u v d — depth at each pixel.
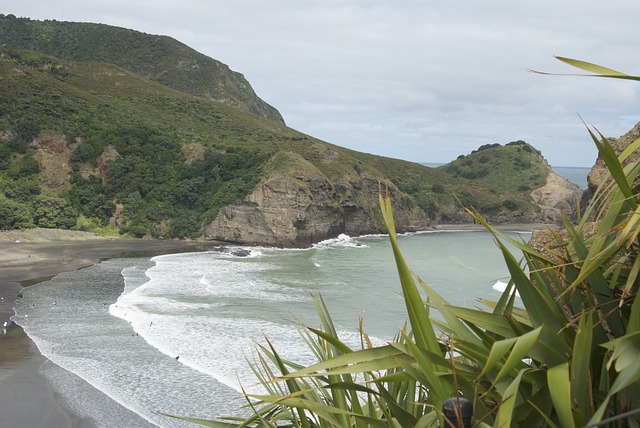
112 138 113.00
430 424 3.15
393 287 60.56
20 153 105.19
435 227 140.12
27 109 114.81
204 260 78.50
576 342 2.71
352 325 43.91
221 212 99.94
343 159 129.50
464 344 3.18
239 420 4.52
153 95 157.88
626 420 2.80
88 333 39.47
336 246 99.38
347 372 3.19
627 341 2.60
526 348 2.61
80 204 101.50
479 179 185.75
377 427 3.48
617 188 3.44
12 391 28.72
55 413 26.25
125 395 28.41
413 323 3.13
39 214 95.19
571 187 178.50
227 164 111.00
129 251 84.69
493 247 101.62
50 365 32.72
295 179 101.75
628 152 3.31
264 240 97.94
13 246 82.56
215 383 30.12
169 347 36.31
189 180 107.69
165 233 99.62
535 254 3.38
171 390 29.12
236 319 44.53
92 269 68.00
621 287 3.29
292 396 3.76
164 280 61.38
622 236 2.86
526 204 157.62
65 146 108.50
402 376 3.22
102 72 160.62
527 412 2.91
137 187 106.81
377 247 99.25
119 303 49.03
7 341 37.34
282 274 68.12
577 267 3.29
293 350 35.97
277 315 46.44
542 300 3.07
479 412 2.97
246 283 61.22
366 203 119.12
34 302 49.28
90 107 127.88
